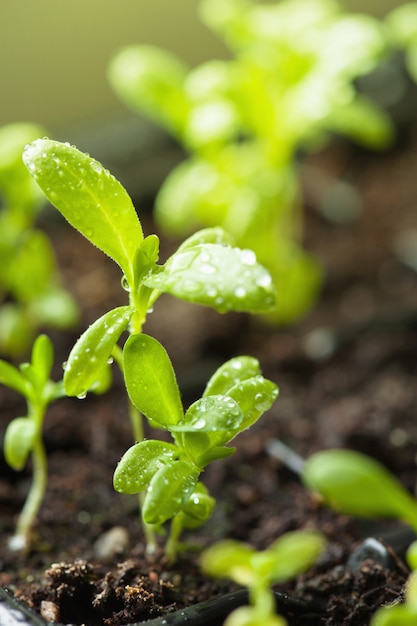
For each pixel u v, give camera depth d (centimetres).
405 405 32
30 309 32
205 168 35
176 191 35
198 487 24
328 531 27
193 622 23
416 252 41
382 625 21
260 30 34
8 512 28
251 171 34
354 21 34
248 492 29
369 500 22
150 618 24
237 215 34
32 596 24
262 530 28
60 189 22
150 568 26
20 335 33
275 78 34
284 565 22
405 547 25
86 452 30
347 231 44
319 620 24
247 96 34
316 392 33
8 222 32
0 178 31
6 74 42
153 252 23
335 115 33
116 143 44
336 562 26
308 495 29
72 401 32
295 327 37
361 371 34
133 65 34
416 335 35
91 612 24
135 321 23
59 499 28
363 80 49
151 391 23
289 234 43
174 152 44
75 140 44
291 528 28
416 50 35
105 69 45
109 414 31
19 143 30
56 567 24
